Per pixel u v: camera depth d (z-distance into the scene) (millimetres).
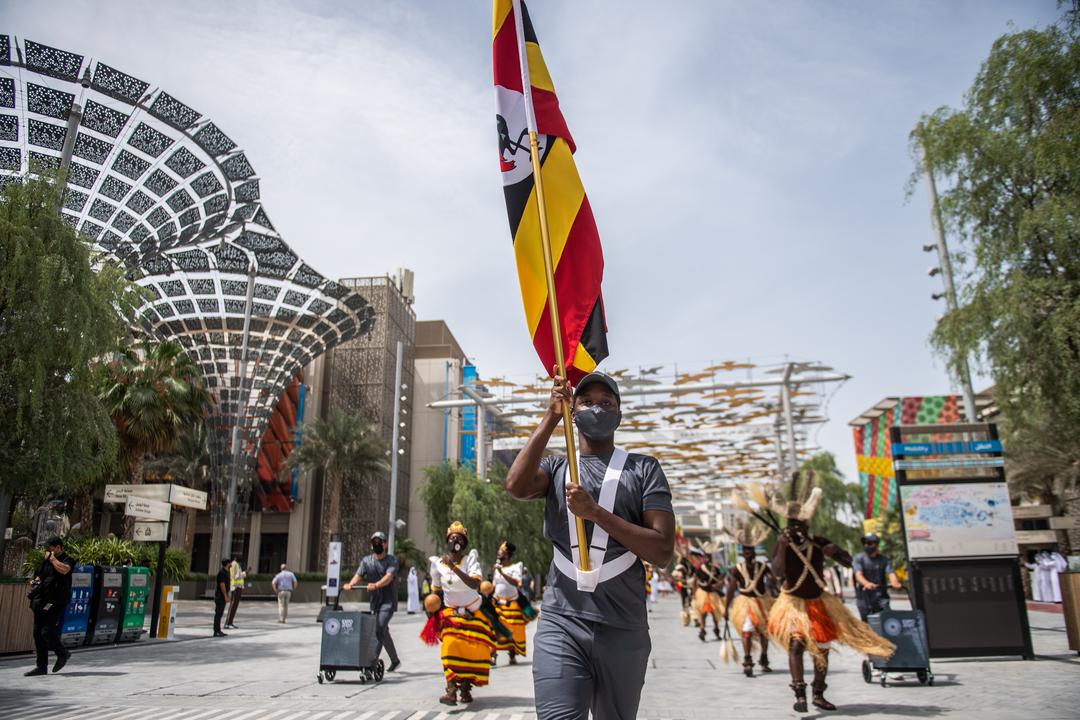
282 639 17031
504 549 12125
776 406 40656
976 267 12711
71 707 7723
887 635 8945
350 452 51875
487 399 38156
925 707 7348
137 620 15906
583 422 3076
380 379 63250
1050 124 11633
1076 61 11531
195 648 14594
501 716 7180
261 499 58406
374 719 7016
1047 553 29625
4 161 26547
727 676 10391
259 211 39844
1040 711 6961
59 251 14188
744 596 10711
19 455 14141
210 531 61750
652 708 7598
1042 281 11531
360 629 9461
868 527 52781
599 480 3047
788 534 7766
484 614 7941
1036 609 24594
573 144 4000
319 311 44812
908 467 11773
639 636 2938
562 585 2980
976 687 8562
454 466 47594
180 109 29297
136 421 28766
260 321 42750
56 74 26375
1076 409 11539
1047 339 11578
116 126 28484
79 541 17406
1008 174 12156
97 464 15656
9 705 7859
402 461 64812
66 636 13734
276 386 43719
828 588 7766
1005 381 12445
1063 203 11438
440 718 7086
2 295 13594
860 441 56031
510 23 4102
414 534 64750
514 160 3902
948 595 11227
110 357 16625
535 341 3654
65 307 13883
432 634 7930
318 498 61594
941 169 12867
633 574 2961
